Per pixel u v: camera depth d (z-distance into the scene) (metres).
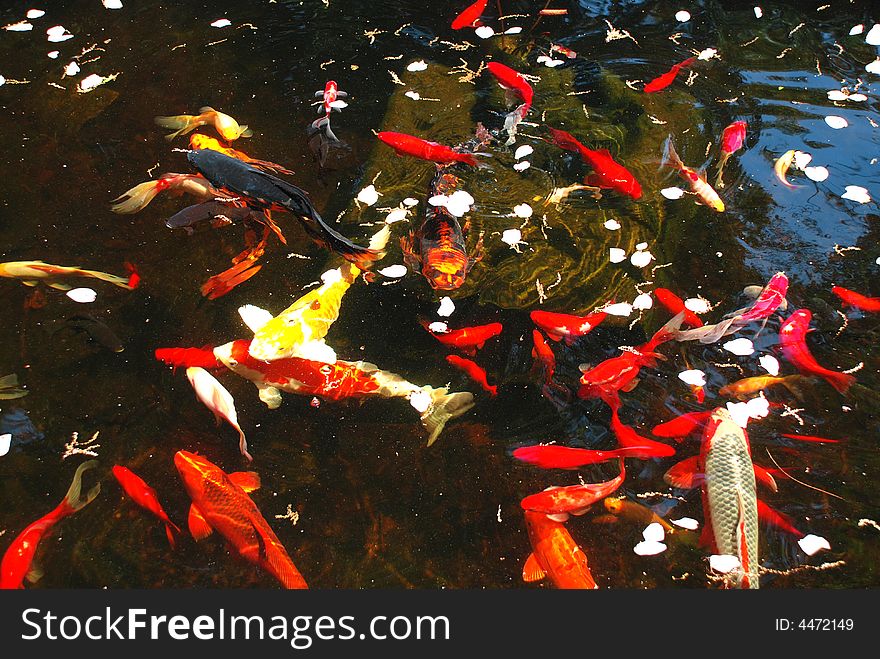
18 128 4.69
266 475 3.21
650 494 3.11
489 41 5.41
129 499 3.12
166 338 3.65
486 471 3.21
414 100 4.88
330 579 2.94
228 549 2.99
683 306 3.70
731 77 5.11
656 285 3.88
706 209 4.23
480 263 3.98
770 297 3.66
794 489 3.12
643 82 5.05
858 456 3.22
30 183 4.34
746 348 3.54
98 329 3.68
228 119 4.51
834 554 2.93
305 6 5.72
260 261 3.97
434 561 2.98
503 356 3.60
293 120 4.80
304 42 5.39
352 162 4.52
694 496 3.09
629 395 3.43
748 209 4.24
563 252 4.03
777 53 5.31
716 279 3.90
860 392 3.41
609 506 3.08
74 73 5.01
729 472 2.95
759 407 3.25
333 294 3.62
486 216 4.21
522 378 3.51
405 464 3.25
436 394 3.44
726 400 3.40
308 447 3.30
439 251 3.75
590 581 2.86
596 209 4.24
